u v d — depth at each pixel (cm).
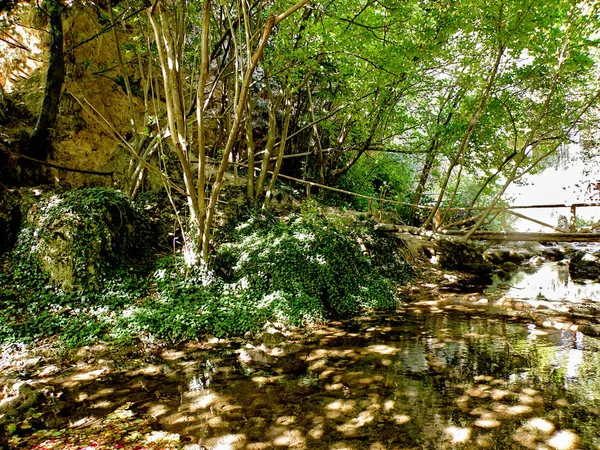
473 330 686
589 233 1338
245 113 1166
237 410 413
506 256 1602
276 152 1625
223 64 1132
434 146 1426
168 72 659
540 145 1437
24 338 576
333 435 367
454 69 1234
